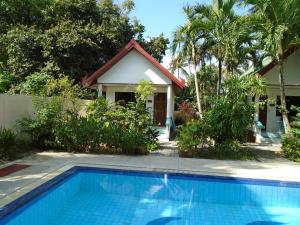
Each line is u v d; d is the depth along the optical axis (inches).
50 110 493.0
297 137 495.5
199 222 283.4
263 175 365.7
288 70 721.6
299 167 424.2
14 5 659.4
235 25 616.1
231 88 517.7
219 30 650.8
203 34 717.9
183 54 802.8
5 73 881.5
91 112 543.8
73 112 520.1
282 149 526.3
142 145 482.0
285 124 589.6
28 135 496.1
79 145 485.4
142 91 614.2
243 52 668.1
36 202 252.7
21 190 265.1
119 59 715.4
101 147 491.5
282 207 335.0
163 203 332.8
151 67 716.7
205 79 1189.1
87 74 949.8
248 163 440.1
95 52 973.2
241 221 290.4
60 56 913.5
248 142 706.2
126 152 484.7
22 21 978.7
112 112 536.4
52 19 981.2
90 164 390.3
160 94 778.8
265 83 539.5
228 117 494.3
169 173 357.1
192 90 1227.2
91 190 364.8
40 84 768.9
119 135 478.0
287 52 703.1
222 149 488.1
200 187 349.7
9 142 411.8
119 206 315.0
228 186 346.0
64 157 434.9
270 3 538.0
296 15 548.7
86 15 1010.1
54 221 273.7
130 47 710.5
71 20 980.6
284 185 338.0
